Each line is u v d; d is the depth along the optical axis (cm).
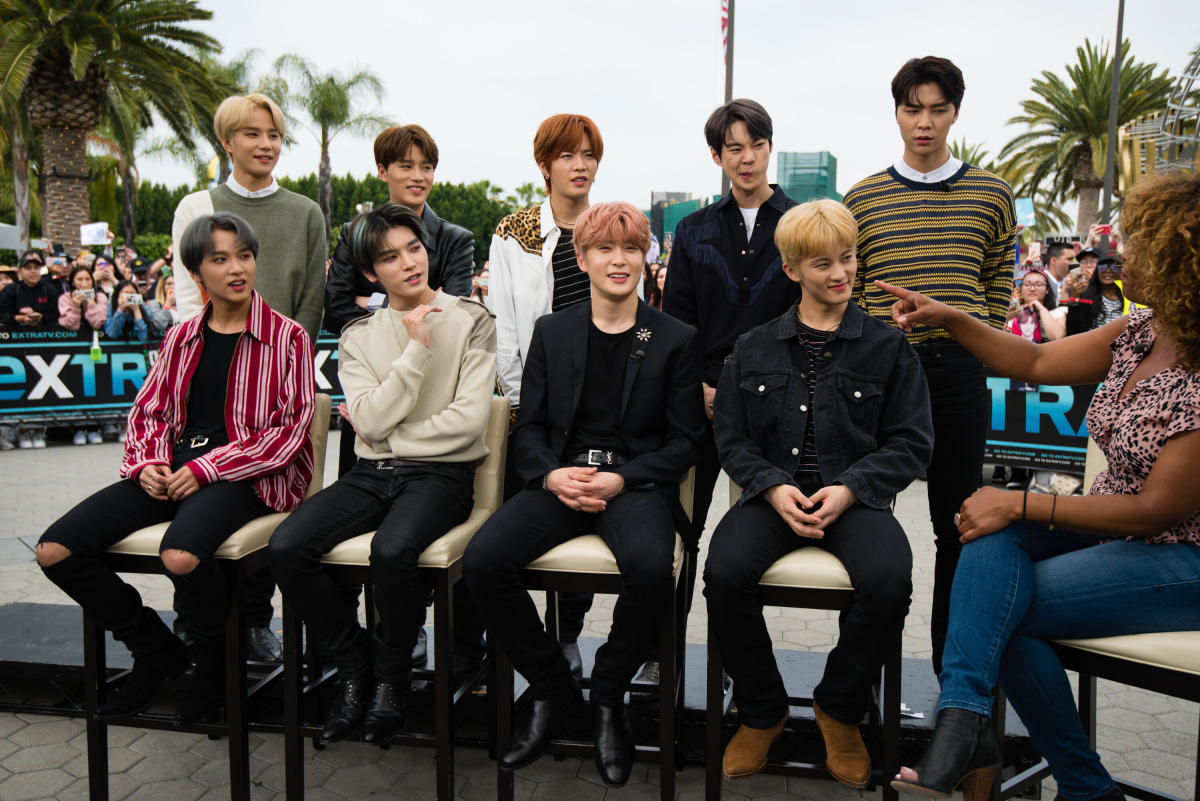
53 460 749
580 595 272
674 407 233
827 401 219
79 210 1330
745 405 229
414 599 210
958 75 251
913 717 232
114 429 870
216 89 1355
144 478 226
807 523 202
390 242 239
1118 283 550
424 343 231
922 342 252
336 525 217
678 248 278
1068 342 209
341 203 3884
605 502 216
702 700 248
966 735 171
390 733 211
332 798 228
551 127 272
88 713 219
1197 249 160
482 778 239
